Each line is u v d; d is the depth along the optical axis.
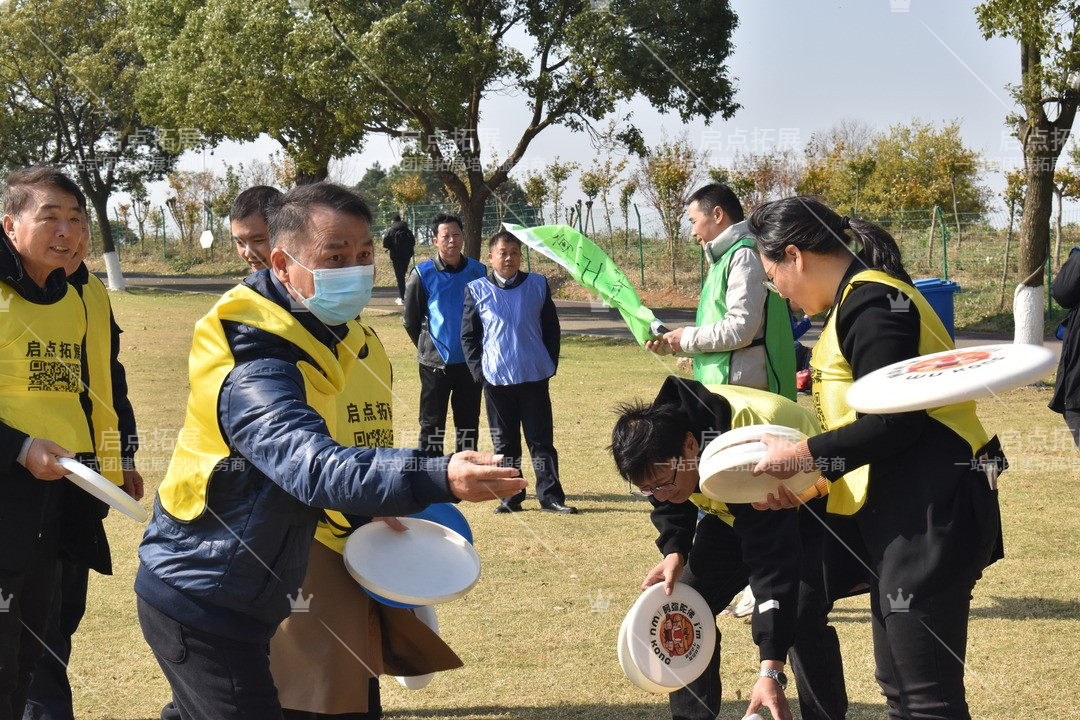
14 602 3.21
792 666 3.48
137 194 35.34
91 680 4.34
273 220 2.57
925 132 32.50
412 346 16.91
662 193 27.12
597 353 16.75
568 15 20.22
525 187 29.59
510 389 7.15
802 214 2.93
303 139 21.25
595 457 8.89
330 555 3.36
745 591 5.11
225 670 2.55
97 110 27.84
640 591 5.41
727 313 4.87
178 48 21.44
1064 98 13.16
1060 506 6.91
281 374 2.45
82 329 3.68
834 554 3.27
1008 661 4.39
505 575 5.73
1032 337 13.52
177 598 2.54
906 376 2.60
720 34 19.98
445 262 7.78
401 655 3.66
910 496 2.77
